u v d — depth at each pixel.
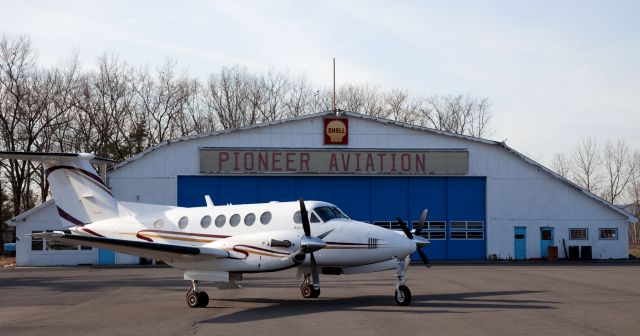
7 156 19.17
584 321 13.05
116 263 35.16
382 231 16.44
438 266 32.06
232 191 36.25
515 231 37.22
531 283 22.20
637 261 36.06
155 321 13.54
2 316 14.66
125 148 52.19
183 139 35.94
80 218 20.08
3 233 53.16
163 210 19.11
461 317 13.66
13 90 46.94
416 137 37.22
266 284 22.22
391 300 17.16
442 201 37.28
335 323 12.91
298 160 36.44
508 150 37.47
